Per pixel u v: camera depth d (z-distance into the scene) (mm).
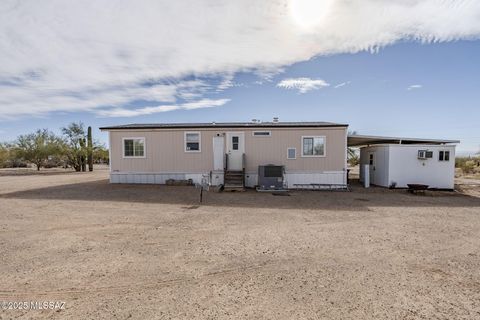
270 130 15164
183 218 8023
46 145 30359
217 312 3287
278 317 3195
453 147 14680
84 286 3918
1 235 6309
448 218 8211
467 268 4602
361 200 11438
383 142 18953
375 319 3172
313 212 8961
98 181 17672
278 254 5176
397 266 4664
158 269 4496
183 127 15359
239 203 10531
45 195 12109
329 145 14977
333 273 4379
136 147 15742
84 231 6656
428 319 3182
